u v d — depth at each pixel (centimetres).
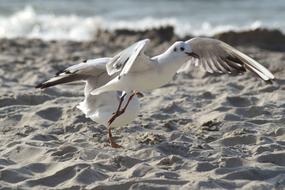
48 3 3719
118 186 905
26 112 1316
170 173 958
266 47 2298
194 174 966
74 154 1047
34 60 1995
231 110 1350
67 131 1211
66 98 1440
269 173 964
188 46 992
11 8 3559
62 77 1112
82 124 1227
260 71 1032
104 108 1098
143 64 969
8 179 951
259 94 1526
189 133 1203
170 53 988
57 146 1105
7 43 2344
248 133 1180
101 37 2531
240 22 3114
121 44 2384
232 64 1068
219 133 1202
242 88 1614
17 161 1035
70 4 3719
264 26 2947
